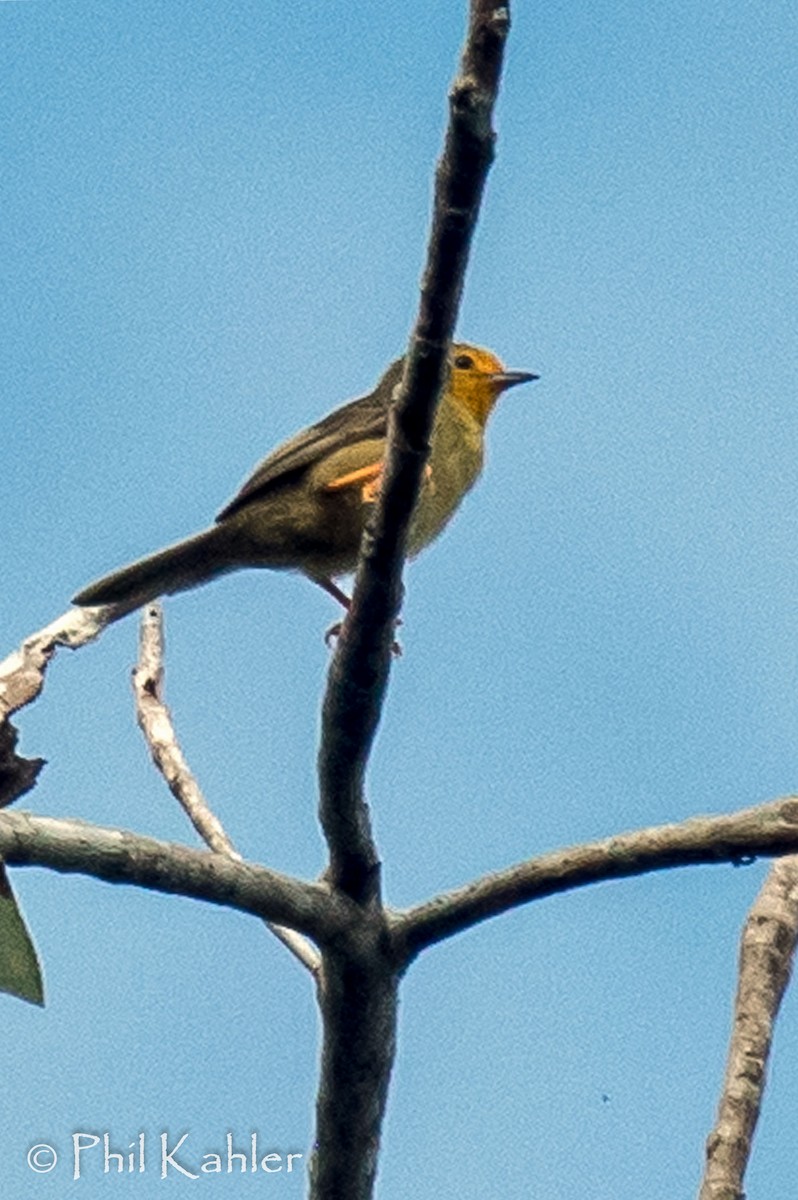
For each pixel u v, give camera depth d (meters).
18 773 9.17
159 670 11.73
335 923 9.30
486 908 9.41
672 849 9.17
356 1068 9.55
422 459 8.81
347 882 9.37
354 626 9.09
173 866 8.94
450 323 8.53
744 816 9.10
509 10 7.73
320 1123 9.67
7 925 8.28
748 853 9.07
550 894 9.38
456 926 9.45
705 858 9.14
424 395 8.68
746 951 9.84
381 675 9.15
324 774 9.30
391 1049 9.64
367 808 9.38
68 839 8.71
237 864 9.12
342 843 9.30
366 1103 9.59
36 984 8.27
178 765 11.28
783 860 10.27
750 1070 9.37
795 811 9.05
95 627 10.49
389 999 9.54
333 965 9.41
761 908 10.00
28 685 10.06
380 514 8.94
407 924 9.43
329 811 9.30
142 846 8.89
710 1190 9.02
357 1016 9.49
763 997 9.66
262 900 9.13
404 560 9.03
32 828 8.64
